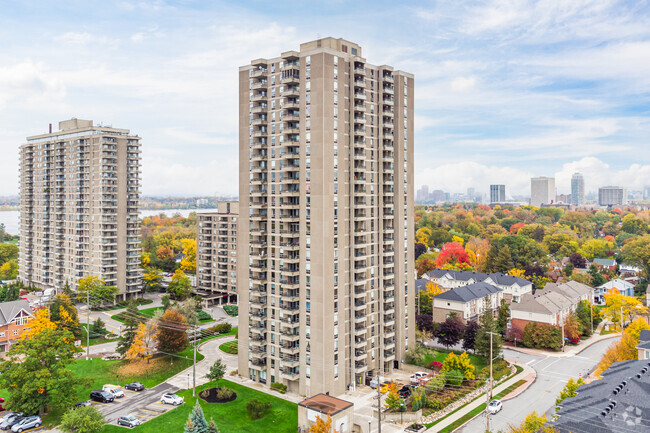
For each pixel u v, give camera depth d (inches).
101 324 4886.8
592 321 5201.8
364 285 3651.6
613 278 7313.0
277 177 3585.1
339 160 3422.7
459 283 6304.1
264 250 3661.4
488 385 2864.2
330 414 2763.3
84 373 3833.7
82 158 6368.1
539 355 4436.5
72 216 6525.6
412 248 4114.2
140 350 3946.9
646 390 2342.5
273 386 3531.0
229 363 4138.8
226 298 6353.3
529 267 7263.8
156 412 3157.0
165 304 5605.3
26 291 6875.0
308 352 3410.4
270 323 3622.0
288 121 3476.9
